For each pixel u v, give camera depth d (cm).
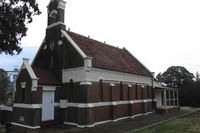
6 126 1723
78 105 2003
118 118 2441
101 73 2239
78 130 1820
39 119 1927
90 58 2045
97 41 2900
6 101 3759
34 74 1980
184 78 5941
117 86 2503
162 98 3847
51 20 2470
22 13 1606
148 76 3288
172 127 1905
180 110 3612
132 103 2725
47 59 2444
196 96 4484
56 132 1741
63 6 2416
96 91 2134
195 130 1759
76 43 2278
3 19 1500
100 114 2161
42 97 2002
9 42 1565
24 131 1780
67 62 2208
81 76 2042
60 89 2211
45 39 2512
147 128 1861
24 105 1997
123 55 3322
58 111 2161
